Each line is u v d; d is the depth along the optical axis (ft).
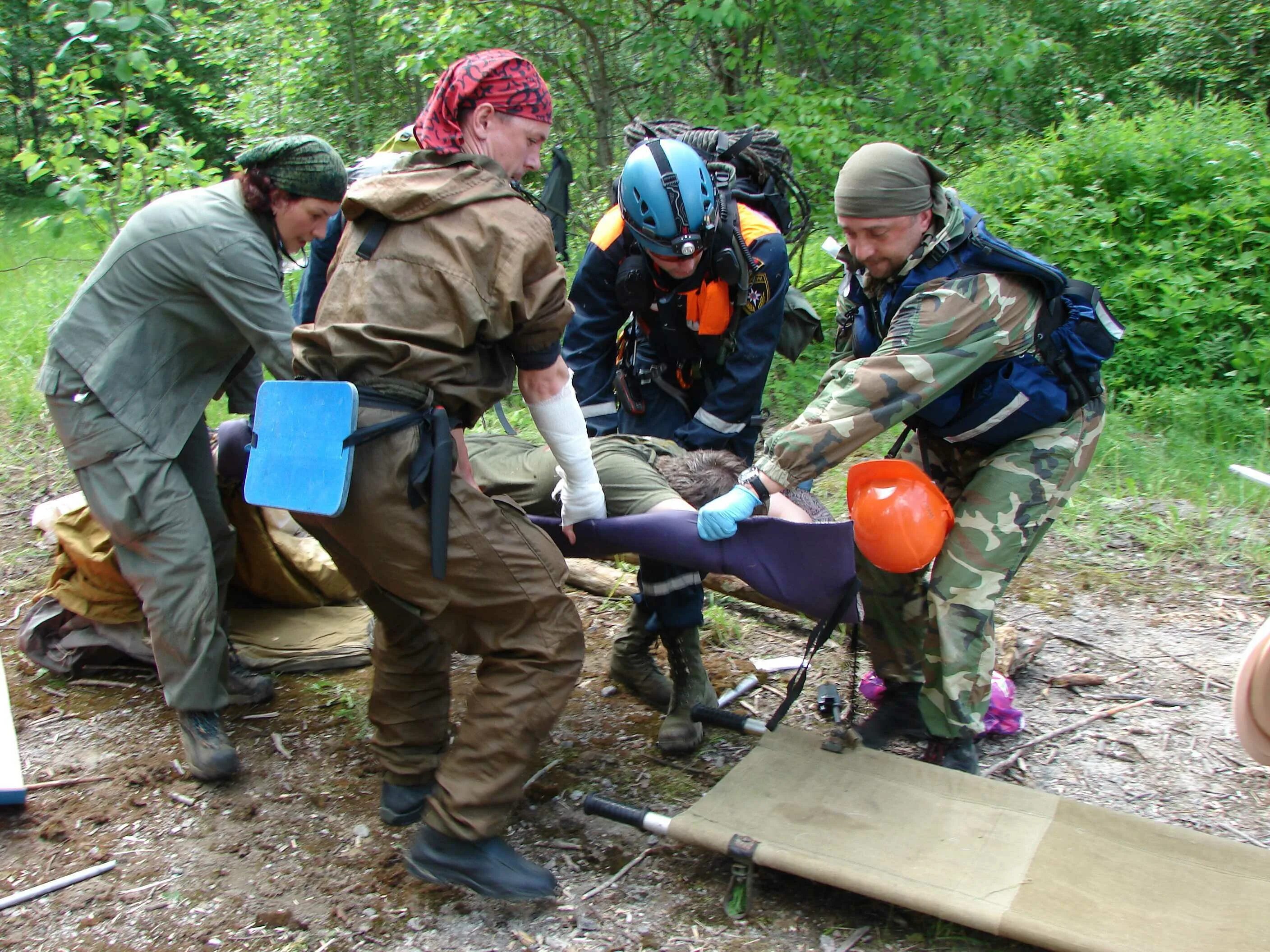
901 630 10.71
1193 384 22.00
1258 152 25.08
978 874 8.09
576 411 8.20
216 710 10.24
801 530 8.39
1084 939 7.30
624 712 11.66
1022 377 9.27
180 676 9.98
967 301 8.62
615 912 8.53
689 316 10.41
